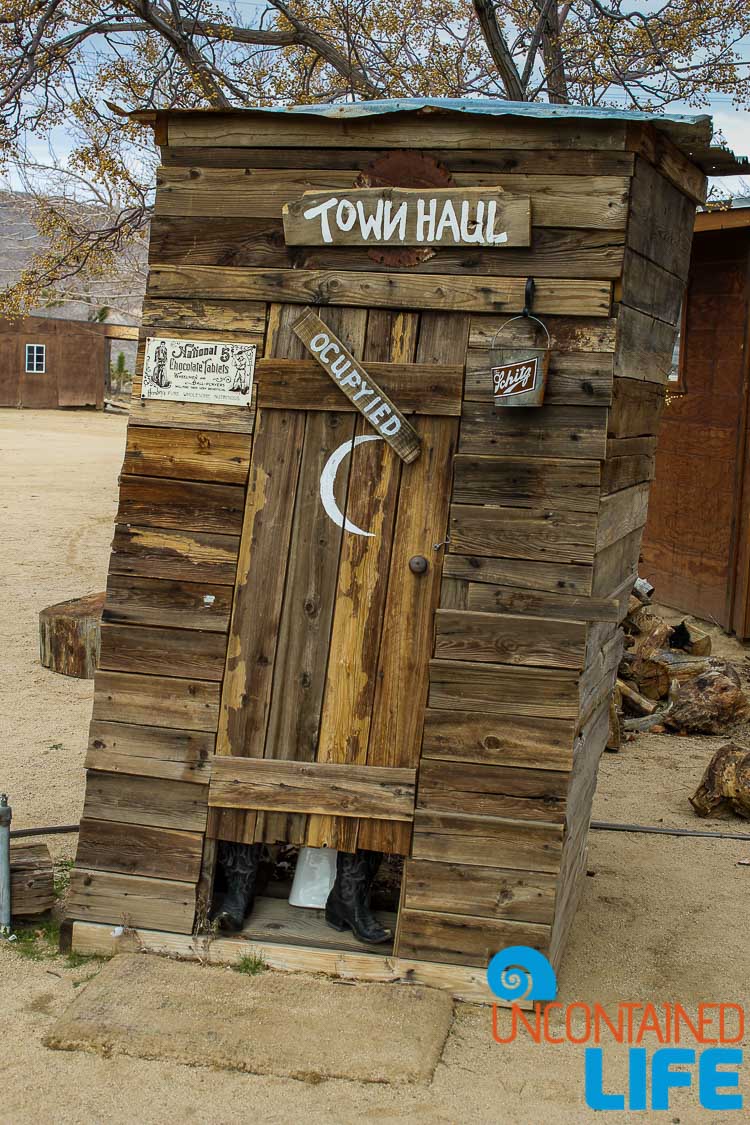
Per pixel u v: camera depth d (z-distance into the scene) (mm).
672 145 4113
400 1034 3615
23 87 11953
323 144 3969
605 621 3807
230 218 4070
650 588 8891
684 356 10766
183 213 4102
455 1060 3555
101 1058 3475
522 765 3869
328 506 4020
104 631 4141
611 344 3785
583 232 3797
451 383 3896
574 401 3814
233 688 4074
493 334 3885
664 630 8516
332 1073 3412
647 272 4168
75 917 4156
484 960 3900
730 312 10109
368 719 3988
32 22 12680
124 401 39156
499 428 3881
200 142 4066
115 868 4133
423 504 3953
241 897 4203
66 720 7301
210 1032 3572
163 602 4113
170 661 4102
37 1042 3553
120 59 12797
